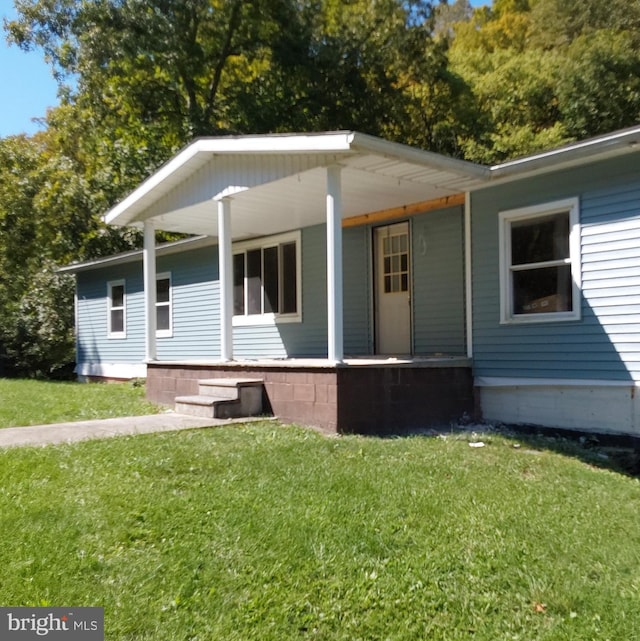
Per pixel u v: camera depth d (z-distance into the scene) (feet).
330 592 9.91
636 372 21.29
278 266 38.32
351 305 33.68
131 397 34.37
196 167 29.30
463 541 11.88
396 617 9.29
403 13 70.85
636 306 21.31
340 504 13.56
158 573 10.36
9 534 11.55
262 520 12.55
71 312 65.72
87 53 61.67
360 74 70.33
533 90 75.72
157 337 48.42
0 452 17.56
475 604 9.68
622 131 20.58
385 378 23.03
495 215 25.58
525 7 100.94
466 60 88.58
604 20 79.25
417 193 27.55
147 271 33.63
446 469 16.79
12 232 72.28
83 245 73.46
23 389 39.65
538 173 24.06
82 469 15.76
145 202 32.55
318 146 21.75
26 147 77.77
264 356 39.19
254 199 28.63
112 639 8.58
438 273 29.45
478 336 26.07
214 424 22.59
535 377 24.12
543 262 24.04
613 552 11.62
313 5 68.95
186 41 64.90
